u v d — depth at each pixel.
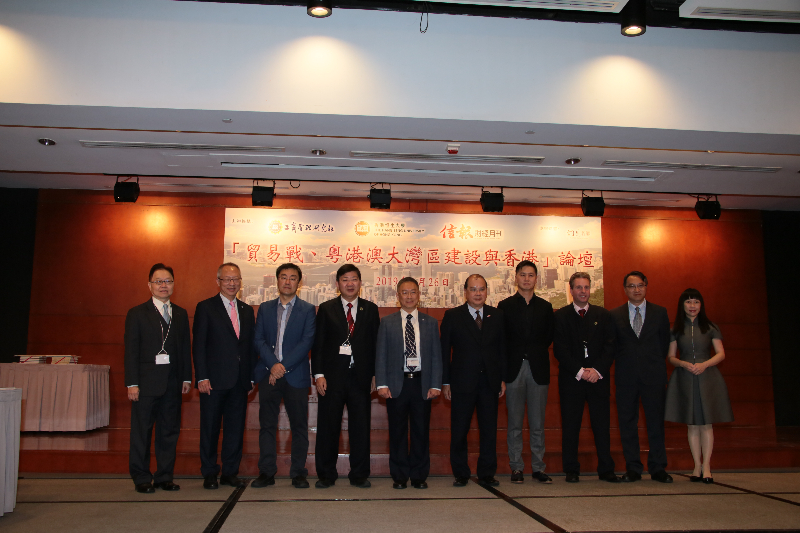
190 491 3.85
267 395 4.10
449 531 2.93
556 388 6.64
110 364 6.38
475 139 4.77
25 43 4.05
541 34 4.39
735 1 4.02
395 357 4.05
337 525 3.02
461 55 4.32
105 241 6.55
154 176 6.10
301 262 6.69
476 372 4.15
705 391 4.34
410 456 4.10
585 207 6.36
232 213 6.70
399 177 6.04
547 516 3.24
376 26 4.28
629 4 4.03
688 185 6.18
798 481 4.34
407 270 6.78
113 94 4.07
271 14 4.23
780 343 7.15
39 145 5.07
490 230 6.91
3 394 3.15
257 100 4.16
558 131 4.52
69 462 4.56
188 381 4.14
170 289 4.12
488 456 4.16
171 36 4.15
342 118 4.29
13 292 6.44
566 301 6.88
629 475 4.33
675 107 4.41
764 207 7.20
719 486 4.14
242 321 4.15
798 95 4.49
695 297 4.46
